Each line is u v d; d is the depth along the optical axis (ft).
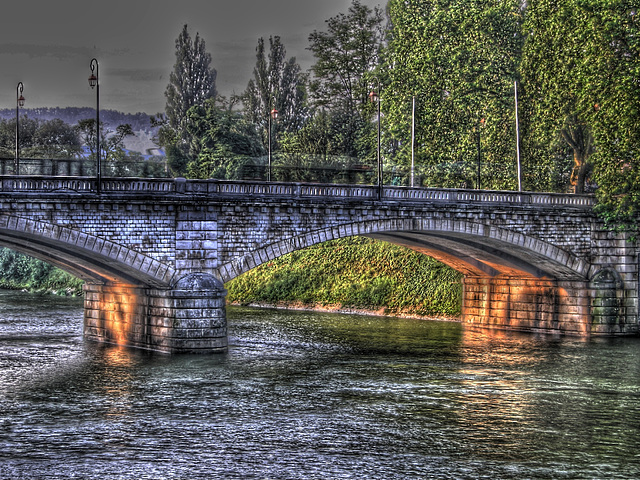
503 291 302.86
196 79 490.90
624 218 281.54
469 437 149.59
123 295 244.01
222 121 395.75
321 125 435.94
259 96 497.87
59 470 128.88
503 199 265.75
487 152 336.29
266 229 225.35
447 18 344.49
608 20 265.34
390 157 396.78
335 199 232.53
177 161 378.73
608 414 167.22
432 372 211.00
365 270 391.24
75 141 465.88
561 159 343.05
